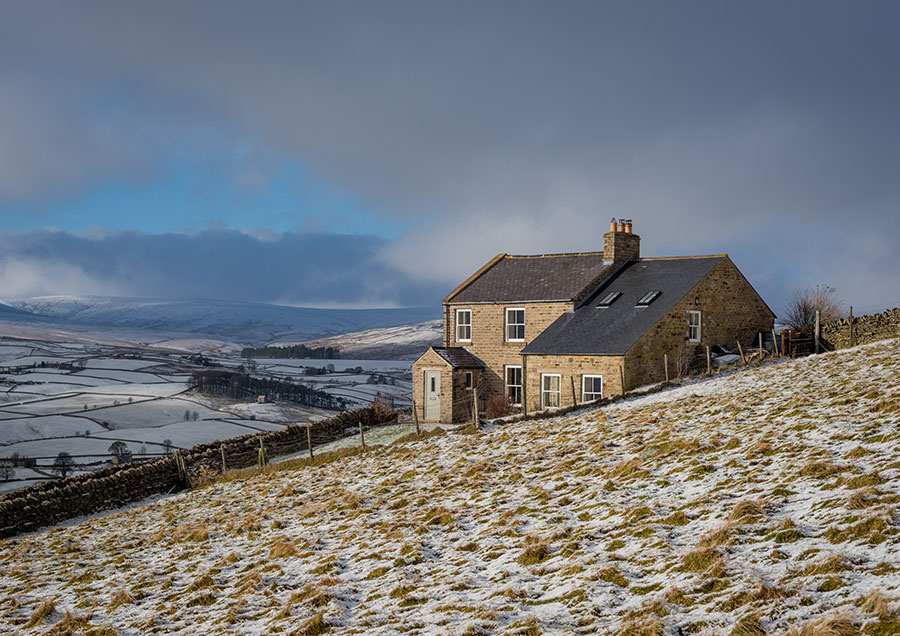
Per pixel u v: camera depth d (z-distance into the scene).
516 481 14.47
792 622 6.01
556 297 35.78
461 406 36.72
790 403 16.16
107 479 25.77
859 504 8.13
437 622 7.80
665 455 13.73
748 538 8.16
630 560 8.53
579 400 31.77
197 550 14.28
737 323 35.91
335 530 13.56
